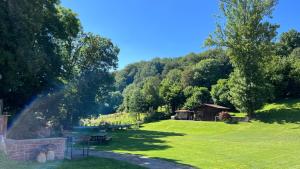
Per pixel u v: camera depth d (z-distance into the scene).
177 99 81.94
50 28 27.72
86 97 41.19
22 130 25.34
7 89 22.02
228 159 18.11
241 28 49.75
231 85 53.78
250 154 20.42
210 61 95.94
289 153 20.67
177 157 18.83
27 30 20.30
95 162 15.91
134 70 157.75
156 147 25.52
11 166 13.43
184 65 129.00
